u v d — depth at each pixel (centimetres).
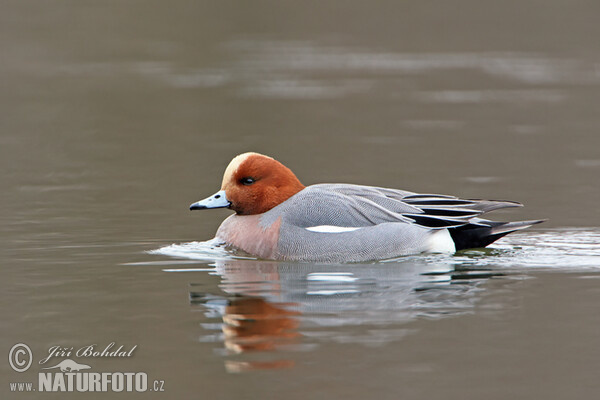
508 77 3219
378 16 4006
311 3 4038
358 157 2091
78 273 1199
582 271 1191
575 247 1326
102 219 1548
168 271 1209
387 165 1997
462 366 870
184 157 2120
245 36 3944
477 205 1296
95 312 1032
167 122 2561
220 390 821
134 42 3694
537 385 829
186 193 1769
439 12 4012
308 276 1170
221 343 929
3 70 3269
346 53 3694
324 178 1870
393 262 1242
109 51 3600
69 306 1055
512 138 2289
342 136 2353
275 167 1339
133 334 960
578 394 812
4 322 1002
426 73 3303
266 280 1155
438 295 1083
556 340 934
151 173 1959
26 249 1336
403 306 1040
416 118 2586
